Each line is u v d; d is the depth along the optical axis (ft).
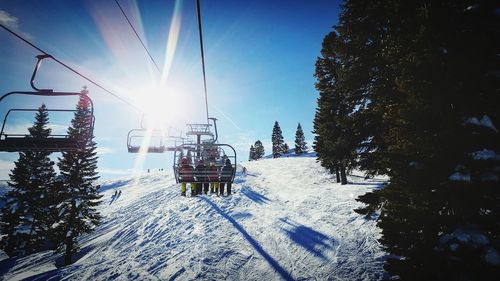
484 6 19.04
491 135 17.90
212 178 41.34
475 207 18.20
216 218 72.33
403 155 21.39
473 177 17.71
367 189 74.84
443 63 19.83
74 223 84.02
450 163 19.03
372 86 36.58
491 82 18.40
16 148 22.84
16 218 101.45
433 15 20.16
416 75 21.11
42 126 118.01
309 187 106.63
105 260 56.39
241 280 37.81
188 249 52.39
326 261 38.04
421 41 20.63
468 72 19.11
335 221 52.47
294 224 56.49
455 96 19.48
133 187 198.29
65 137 23.30
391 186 22.45
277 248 46.34
